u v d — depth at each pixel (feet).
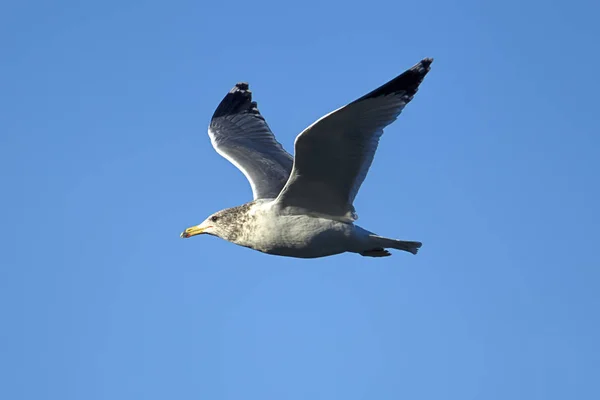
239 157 54.80
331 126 41.55
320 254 47.78
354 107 40.83
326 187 44.98
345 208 45.88
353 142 42.73
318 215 46.52
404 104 42.16
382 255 49.78
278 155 55.67
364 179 44.29
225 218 48.57
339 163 43.68
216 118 59.72
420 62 42.06
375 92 40.86
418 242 46.85
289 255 48.19
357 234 46.68
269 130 58.23
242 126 58.65
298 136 41.65
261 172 52.90
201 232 49.19
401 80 41.63
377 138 42.63
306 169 43.78
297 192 45.34
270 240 47.32
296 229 46.60
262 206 47.37
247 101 59.82
